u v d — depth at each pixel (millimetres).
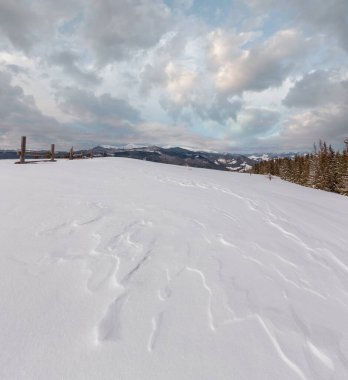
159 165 19750
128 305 2449
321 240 5105
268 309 2592
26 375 1714
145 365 1854
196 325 2279
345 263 4105
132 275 2912
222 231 4570
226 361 1945
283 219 6297
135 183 8367
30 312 2248
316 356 2068
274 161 84812
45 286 2588
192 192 7941
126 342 2035
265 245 4262
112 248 3438
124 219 4480
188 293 2713
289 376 1872
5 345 1921
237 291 2836
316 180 44812
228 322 2352
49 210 4535
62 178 8000
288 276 3355
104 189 6766
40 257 3059
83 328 2137
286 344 2160
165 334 2148
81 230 3863
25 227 3766
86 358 1869
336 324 2502
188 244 3836
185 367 1866
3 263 2869
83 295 2521
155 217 4785
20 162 12641
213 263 3389
